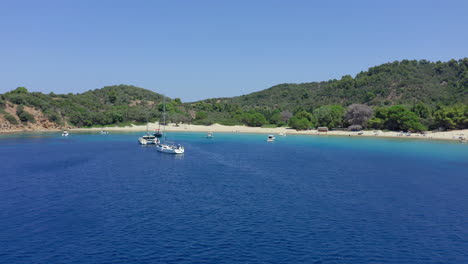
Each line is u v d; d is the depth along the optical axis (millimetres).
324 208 51625
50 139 160000
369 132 191375
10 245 37875
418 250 37875
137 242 38688
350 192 61344
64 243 38406
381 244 39156
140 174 76125
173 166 87562
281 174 77188
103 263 33938
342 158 104438
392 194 60312
